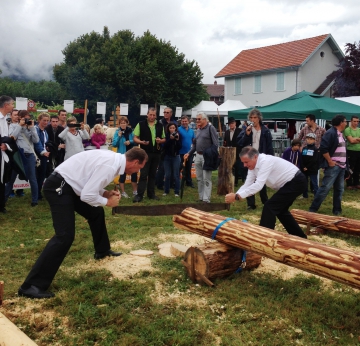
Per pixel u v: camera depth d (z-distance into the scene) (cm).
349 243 604
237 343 317
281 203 518
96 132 1016
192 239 603
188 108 3928
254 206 820
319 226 631
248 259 464
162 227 668
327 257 347
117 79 3559
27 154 799
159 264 492
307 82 3316
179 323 346
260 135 806
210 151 831
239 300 390
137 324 343
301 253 365
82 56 3862
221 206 500
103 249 506
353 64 2989
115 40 3706
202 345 317
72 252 531
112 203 428
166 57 3750
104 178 399
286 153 958
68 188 407
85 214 481
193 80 3862
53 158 905
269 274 461
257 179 501
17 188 899
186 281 440
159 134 888
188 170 1077
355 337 328
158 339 321
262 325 345
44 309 373
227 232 430
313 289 419
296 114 1163
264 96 3472
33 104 1574
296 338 328
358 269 327
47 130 907
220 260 434
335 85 3122
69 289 409
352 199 967
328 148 736
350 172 991
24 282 398
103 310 364
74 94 3684
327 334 332
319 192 763
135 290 410
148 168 899
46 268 397
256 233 407
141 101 3725
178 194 958
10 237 602
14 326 296
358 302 391
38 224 684
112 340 321
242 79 3609
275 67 3316
